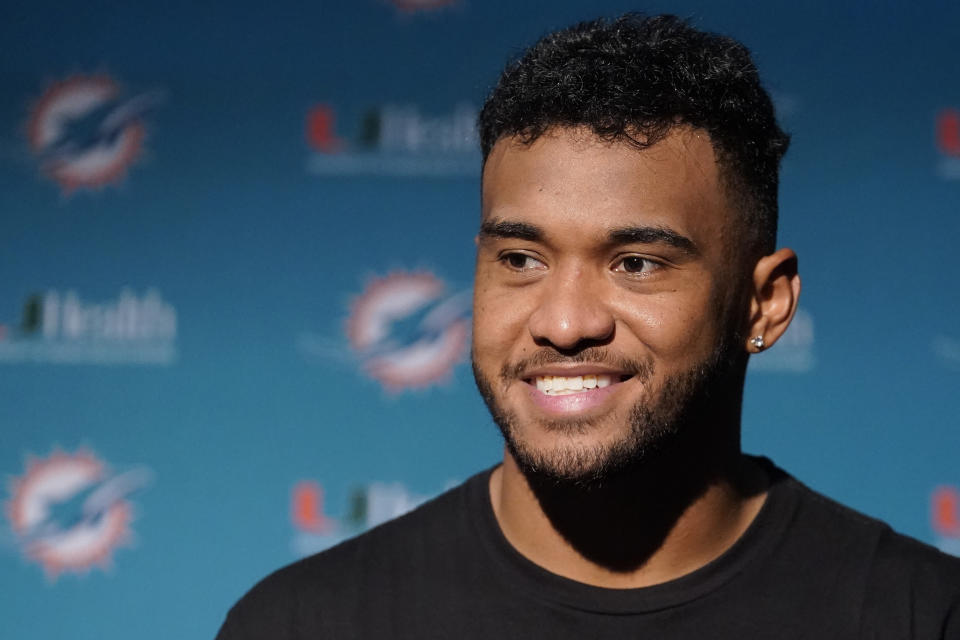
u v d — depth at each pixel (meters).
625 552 2.41
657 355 2.25
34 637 5.40
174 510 5.46
